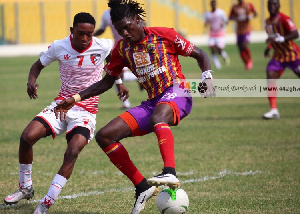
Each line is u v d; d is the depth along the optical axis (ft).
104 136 45.24
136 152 74.43
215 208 47.39
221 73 173.37
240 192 52.95
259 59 230.89
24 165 49.26
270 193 52.37
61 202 50.55
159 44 44.78
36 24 361.30
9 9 354.33
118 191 54.54
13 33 356.79
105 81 47.60
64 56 49.93
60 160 70.33
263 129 89.61
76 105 49.57
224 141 80.48
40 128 48.44
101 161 69.62
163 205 42.34
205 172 61.82
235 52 286.66
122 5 43.60
